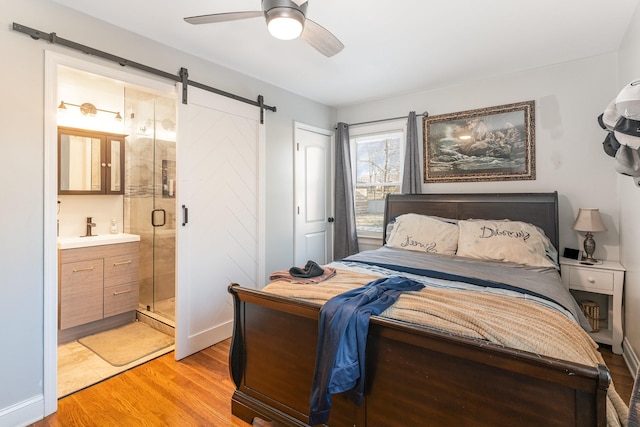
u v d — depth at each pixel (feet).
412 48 8.66
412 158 12.18
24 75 5.92
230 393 6.87
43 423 5.97
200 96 8.89
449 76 10.69
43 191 6.18
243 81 10.26
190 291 8.73
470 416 3.78
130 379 7.43
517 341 3.82
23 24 5.90
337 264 8.33
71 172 10.49
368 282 6.31
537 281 6.66
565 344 3.84
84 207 10.87
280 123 11.66
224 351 8.94
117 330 10.35
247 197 10.33
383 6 6.74
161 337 9.83
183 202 8.54
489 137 10.88
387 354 4.38
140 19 7.10
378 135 13.39
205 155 9.07
